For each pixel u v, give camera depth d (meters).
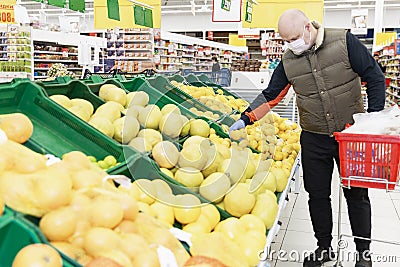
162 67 16.42
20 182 1.20
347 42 3.04
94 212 1.25
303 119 3.32
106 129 2.13
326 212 3.44
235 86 4.27
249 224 1.93
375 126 2.45
